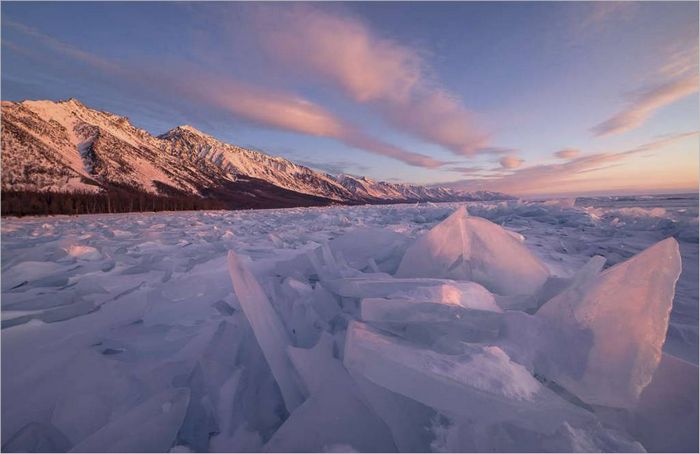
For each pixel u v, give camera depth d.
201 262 3.21
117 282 2.51
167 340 1.49
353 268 2.27
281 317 1.46
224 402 1.05
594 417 0.79
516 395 0.77
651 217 5.17
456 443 0.77
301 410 0.89
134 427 0.87
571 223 5.76
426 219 8.69
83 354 1.30
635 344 0.87
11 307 1.98
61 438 0.94
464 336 1.07
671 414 0.81
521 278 1.60
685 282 2.19
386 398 0.88
